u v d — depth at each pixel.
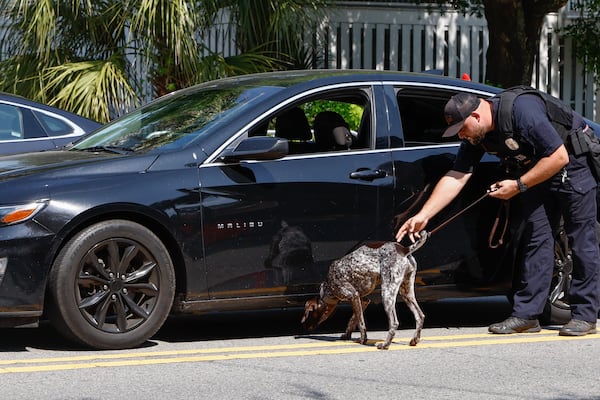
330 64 21.64
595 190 9.07
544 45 23.38
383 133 8.98
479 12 22.22
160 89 17.70
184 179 8.24
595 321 9.20
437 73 9.99
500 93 8.86
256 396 6.82
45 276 7.80
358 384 7.20
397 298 9.03
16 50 17.77
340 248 8.73
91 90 16.73
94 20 17.59
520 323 9.16
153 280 8.19
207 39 18.41
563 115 8.91
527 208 9.08
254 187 8.43
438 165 9.09
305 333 9.22
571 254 9.37
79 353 8.07
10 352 8.11
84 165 8.17
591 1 23.31
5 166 8.47
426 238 8.32
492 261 9.30
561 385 7.24
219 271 8.35
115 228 8.01
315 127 9.05
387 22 22.39
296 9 18.33
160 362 7.83
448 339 8.96
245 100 8.90
